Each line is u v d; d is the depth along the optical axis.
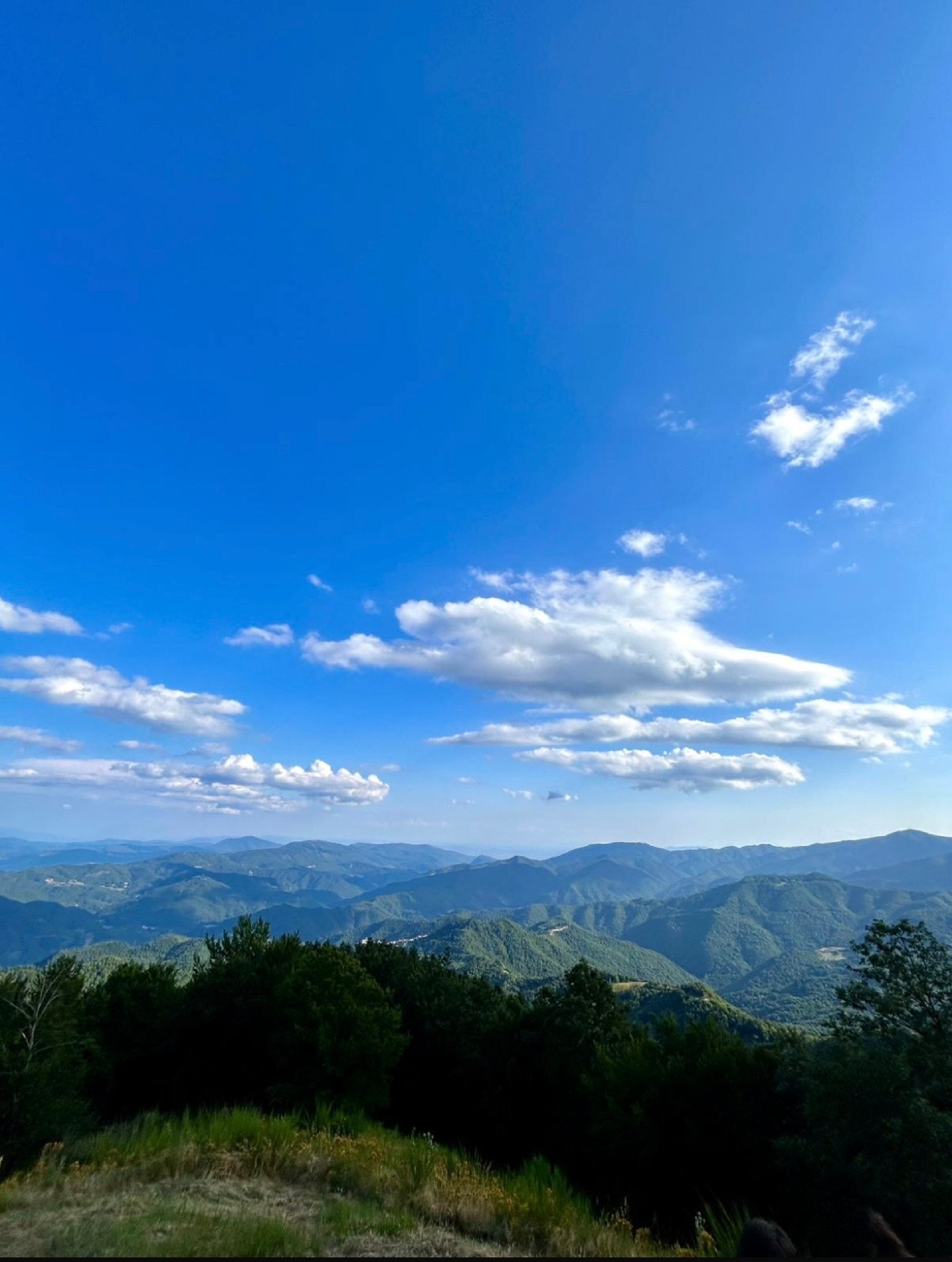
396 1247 6.32
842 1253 11.24
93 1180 8.21
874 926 15.11
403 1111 33.47
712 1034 22.00
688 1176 18.42
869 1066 12.66
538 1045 31.66
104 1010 31.11
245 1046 29.53
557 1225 7.36
